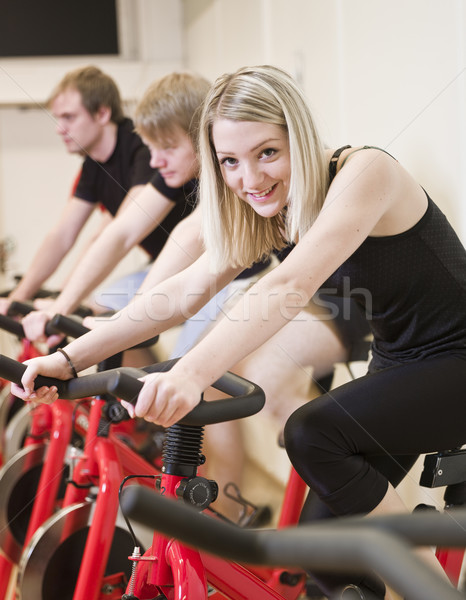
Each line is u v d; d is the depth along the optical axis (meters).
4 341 5.70
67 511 2.19
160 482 1.47
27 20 6.32
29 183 6.61
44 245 3.36
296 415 1.61
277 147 1.49
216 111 1.50
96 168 3.29
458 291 1.65
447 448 1.64
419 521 0.62
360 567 0.58
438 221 1.63
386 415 1.56
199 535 0.68
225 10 5.34
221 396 2.45
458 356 1.64
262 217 1.71
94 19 6.42
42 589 2.15
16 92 6.33
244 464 2.93
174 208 2.79
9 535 2.81
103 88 3.18
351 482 1.56
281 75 1.50
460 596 0.52
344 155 1.55
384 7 2.91
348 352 2.56
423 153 2.70
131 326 1.69
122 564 2.16
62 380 1.53
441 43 2.50
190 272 1.76
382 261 1.60
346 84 3.38
